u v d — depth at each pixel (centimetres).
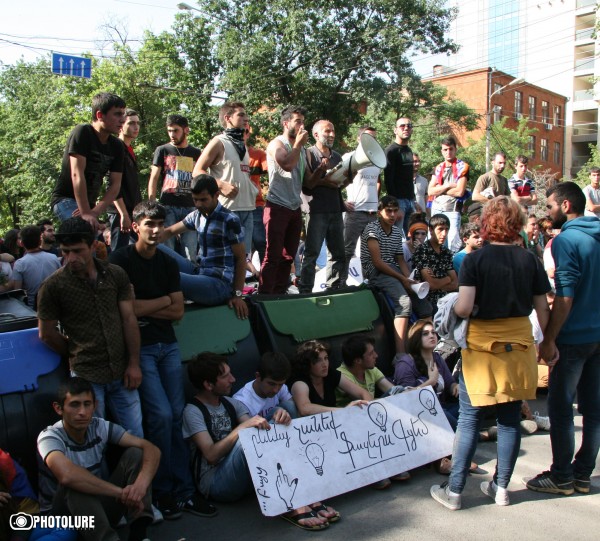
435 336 497
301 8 2383
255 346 469
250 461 371
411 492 414
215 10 2564
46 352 365
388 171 775
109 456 360
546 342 390
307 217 635
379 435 432
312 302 516
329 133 611
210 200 459
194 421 390
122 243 572
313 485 386
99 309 358
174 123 614
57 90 3084
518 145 3859
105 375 359
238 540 348
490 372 366
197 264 480
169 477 381
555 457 405
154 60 2636
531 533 353
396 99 2341
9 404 345
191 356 432
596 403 403
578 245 387
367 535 353
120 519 329
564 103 5866
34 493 338
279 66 2384
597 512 380
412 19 2316
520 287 367
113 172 487
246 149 583
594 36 1889
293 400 433
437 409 468
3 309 445
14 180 2994
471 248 597
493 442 498
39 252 633
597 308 392
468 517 374
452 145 841
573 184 416
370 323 546
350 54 2352
